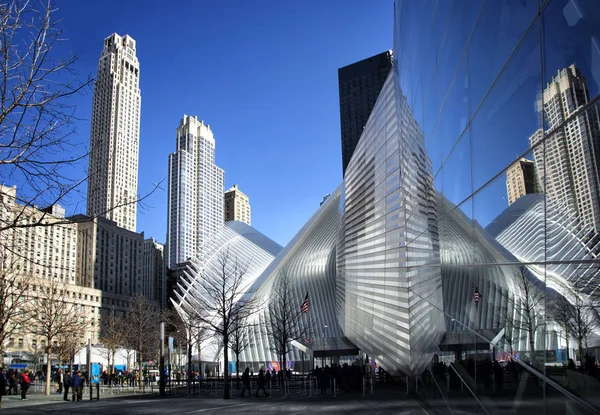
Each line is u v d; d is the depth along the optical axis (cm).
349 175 3381
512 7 644
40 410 2011
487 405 767
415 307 1636
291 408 1900
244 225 7612
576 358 461
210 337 5094
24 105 772
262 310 5438
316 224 5278
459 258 964
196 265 6369
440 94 1153
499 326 700
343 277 3750
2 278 2188
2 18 752
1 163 768
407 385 2394
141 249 15700
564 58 495
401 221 1950
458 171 969
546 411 535
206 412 1812
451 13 1014
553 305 517
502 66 686
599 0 418
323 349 4009
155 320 8319
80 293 10712
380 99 2572
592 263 431
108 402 2500
